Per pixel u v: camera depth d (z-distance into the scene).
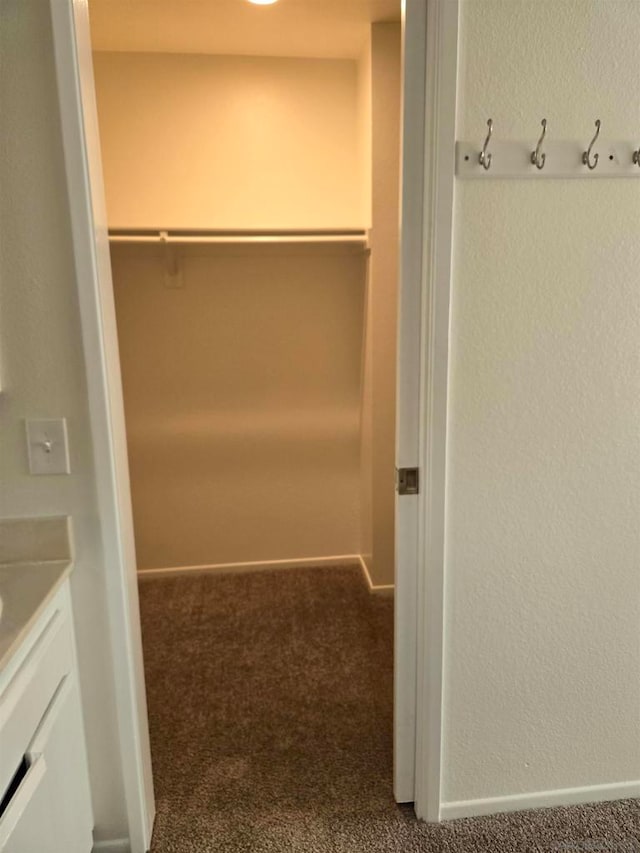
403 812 1.71
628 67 1.37
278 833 1.64
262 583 3.11
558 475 1.54
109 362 1.43
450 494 1.52
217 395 3.05
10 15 1.22
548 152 1.38
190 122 2.78
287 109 2.81
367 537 3.05
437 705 1.62
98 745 1.54
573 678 1.66
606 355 1.50
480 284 1.43
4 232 1.31
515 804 1.71
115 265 2.85
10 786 1.06
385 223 2.63
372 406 2.79
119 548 1.46
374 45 2.44
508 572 1.58
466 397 1.48
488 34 1.32
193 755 1.93
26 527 1.42
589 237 1.44
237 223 2.89
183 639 2.60
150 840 1.63
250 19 2.33
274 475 3.18
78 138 1.27
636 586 1.63
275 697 2.21
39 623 1.23
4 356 1.36
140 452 3.07
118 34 2.48
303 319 3.02
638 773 1.74
